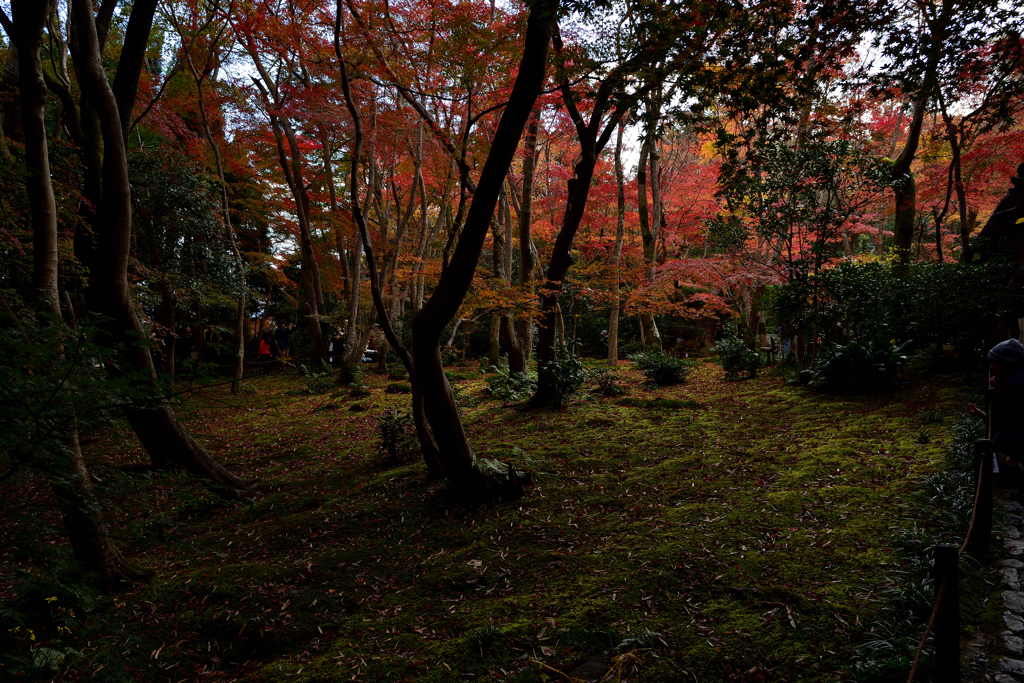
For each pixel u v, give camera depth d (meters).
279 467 8.59
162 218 12.18
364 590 4.81
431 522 5.86
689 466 6.64
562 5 4.61
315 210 19.00
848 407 8.55
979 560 3.78
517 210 14.38
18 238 6.59
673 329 25.17
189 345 17.11
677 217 18.75
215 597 4.74
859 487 5.31
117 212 5.91
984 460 3.86
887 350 9.29
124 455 8.46
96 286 5.94
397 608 4.48
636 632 3.59
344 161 18.97
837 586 3.73
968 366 8.49
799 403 9.32
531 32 4.71
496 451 7.64
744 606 3.71
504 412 10.55
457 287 5.23
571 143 16.89
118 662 3.93
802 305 11.67
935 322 8.82
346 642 4.07
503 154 4.88
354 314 17.31
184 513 6.56
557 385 10.33
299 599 4.71
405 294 19.50
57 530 2.74
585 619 3.81
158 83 14.00
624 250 18.88
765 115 5.32
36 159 4.45
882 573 3.80
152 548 5.85
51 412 2.58
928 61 4.95
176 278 12.23
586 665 3.37
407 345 18.86
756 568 4.10
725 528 4.81
